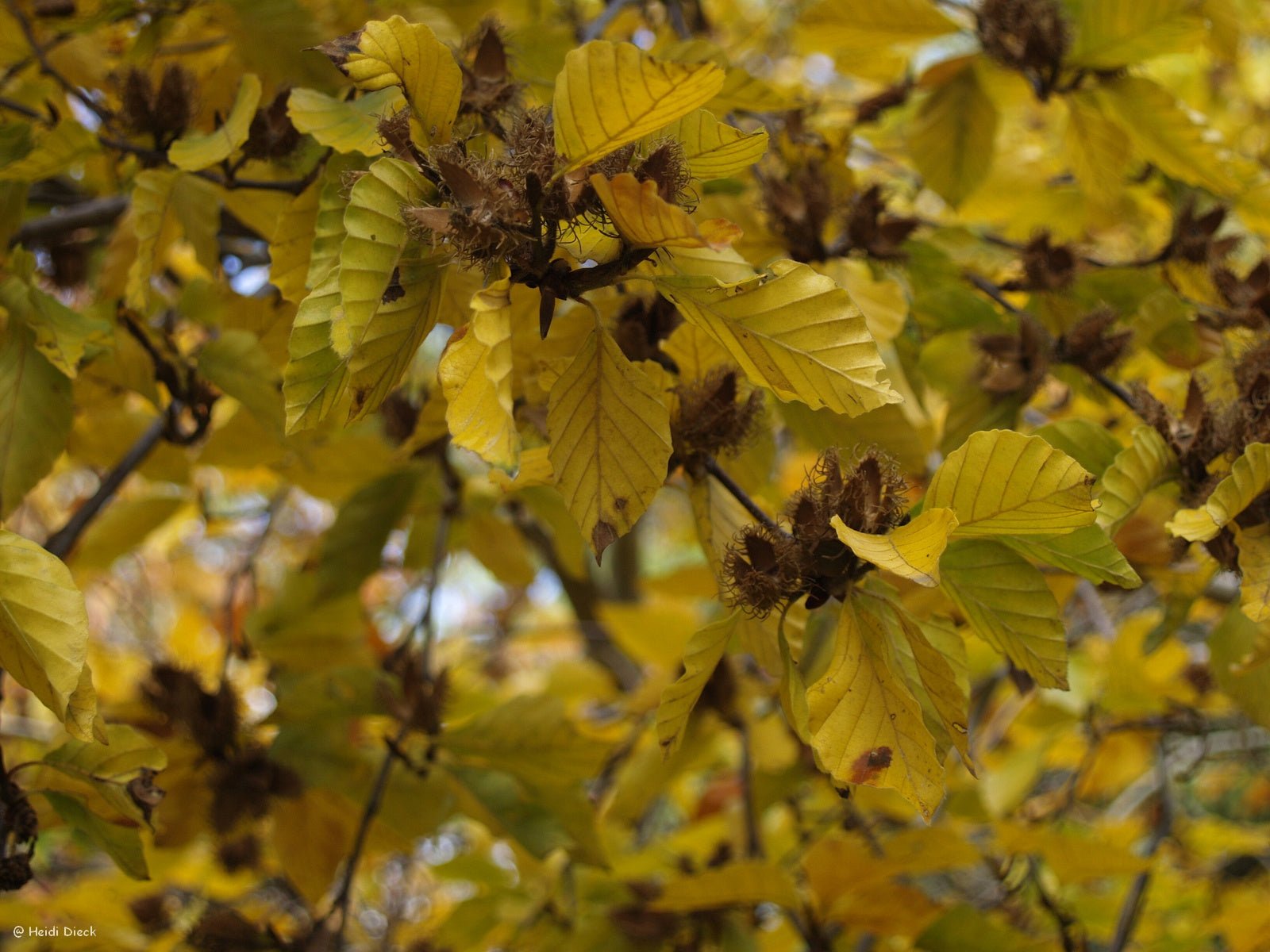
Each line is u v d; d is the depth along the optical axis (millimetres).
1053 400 1417
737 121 1113
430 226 749
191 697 1112
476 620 3133
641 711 1357
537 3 1333
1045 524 774
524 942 1368
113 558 1394
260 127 922
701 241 731
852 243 1001
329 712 1077
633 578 2455
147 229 912
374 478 1243
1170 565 934
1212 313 1010
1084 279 1042
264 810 1111
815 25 1196
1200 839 2059
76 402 1139
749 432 855
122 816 878
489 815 1085
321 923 1052
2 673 1058
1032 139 1607
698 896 1067
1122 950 1181
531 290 872
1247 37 1910
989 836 1759
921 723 764
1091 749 1514
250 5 1016
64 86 987
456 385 732
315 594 1205
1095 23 1049
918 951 1108
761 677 1285
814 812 1552
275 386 1010
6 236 972
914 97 1383
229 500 2271
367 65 765
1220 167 1061
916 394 1012
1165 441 864
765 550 792
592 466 762
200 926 1089
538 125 769
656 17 1595
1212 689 1655
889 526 788
